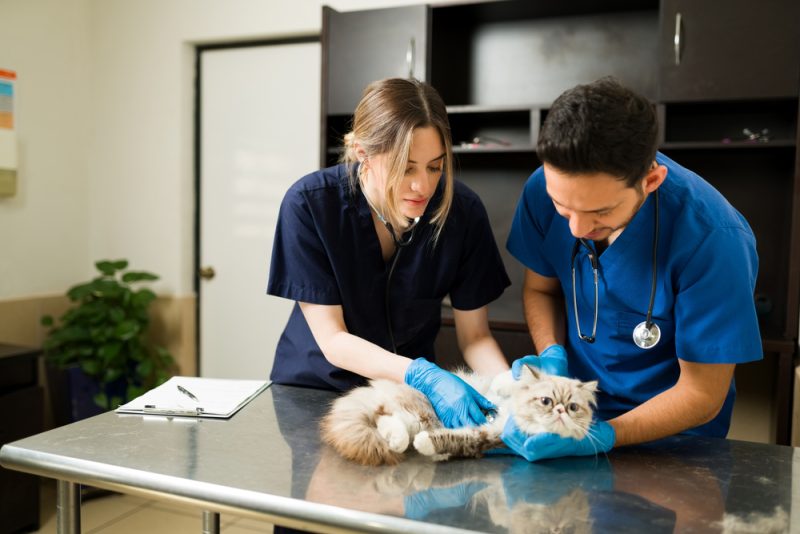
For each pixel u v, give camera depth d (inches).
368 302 50.8
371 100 42.0
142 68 120.9
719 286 38.0
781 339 75.7
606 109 30.5
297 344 52.9
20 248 111.1
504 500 30.9
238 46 117.6
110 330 101.3
